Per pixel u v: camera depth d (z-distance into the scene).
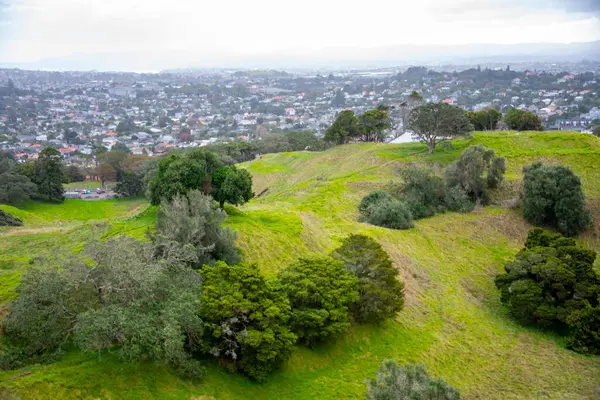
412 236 48.25
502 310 37.88
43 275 19.59
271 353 21.25
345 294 26.55
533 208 53.72
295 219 42.53
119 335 18.20
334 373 24.50
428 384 16.39
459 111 74.25
